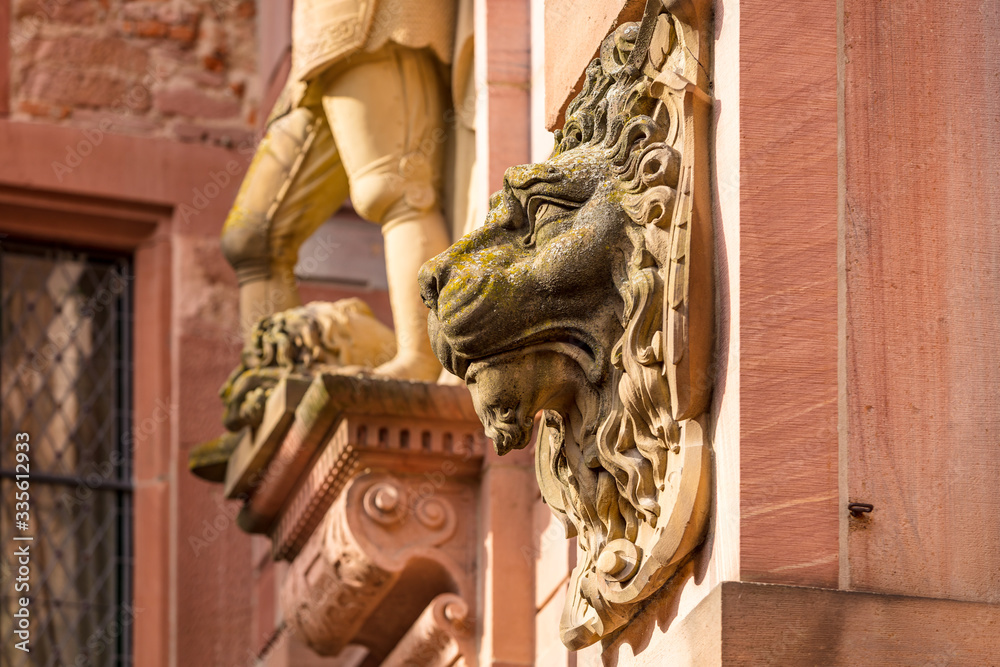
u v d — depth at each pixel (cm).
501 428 604
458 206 948
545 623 853
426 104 973
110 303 1523
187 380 1475
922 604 516
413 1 964
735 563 526
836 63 562
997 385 542
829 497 529
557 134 637
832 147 555
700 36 575
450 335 602
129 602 1462
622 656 607
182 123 1536
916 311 546
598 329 592
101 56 1535
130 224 1519
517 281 593
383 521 905
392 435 903
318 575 948
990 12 573
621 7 652
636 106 593
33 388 1497
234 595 1433
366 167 965
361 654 1228
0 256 1508
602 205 586
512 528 892
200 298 1499
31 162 1498
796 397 535
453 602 905
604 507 600
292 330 1002
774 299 541
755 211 547
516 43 902
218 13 1562
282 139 1096
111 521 1479
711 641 514
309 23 978
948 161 559
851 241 549
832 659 509
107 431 1498
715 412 550
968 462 535
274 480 993
